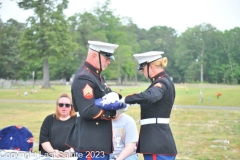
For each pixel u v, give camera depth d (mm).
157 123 3908
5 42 58969
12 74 62094
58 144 4898
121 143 4387
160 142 3877
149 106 3939
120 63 65938
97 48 3752
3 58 59125
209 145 9328
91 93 3611
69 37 50281
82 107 3568
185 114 17156
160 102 3893
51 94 35312
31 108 20062
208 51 71062
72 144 3920
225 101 25500
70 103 5023
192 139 10188
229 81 66062
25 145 4500
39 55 49844
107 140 3701
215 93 34594
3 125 12641
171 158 3904
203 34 71375
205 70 71312
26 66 64938
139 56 4039
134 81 85062
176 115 16641
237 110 19516
